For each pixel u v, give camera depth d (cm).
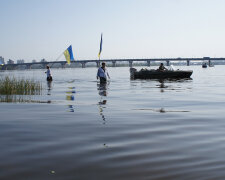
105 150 555
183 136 668
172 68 3606
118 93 1755
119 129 744
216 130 729
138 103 1269
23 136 669
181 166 465
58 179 416
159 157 512
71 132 710
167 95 1619
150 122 837
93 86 2414
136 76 3606
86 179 415
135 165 471
